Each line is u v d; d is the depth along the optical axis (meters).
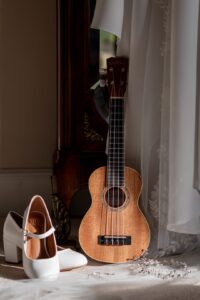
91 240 1.50
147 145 1.61
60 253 1.43
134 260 1.51
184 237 1.57
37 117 2.27
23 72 2.24
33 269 1.31
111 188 1.54
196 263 1.49
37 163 2.28
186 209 1.46
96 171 1.54
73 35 1.75
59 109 1.77
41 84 2.26
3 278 1.33
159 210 1.53
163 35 1.57
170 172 1.46
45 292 1.21
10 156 2.25
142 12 1.56
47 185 2.27
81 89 1.76
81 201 2.22
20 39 2.22
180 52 1.42
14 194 2.24
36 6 2.22
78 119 1.76
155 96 1.60
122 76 1.60
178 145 1.44
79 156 1.76
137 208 1.54
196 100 1.44
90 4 1.75
